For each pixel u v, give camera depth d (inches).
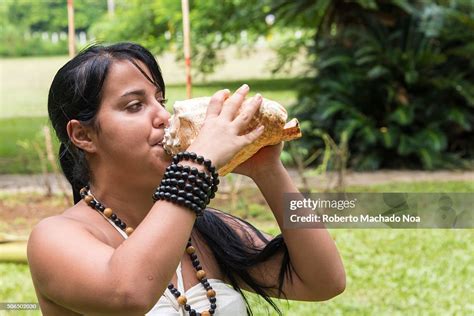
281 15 482.3
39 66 1174.3
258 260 90.4
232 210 318.0
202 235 90.4
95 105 80.2
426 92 451.2
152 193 82.4
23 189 374.6
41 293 78.7
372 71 430.9
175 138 77.4
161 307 81.1
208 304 83.9
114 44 82.8
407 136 441.1
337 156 366.9
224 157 73.7
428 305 207.3
